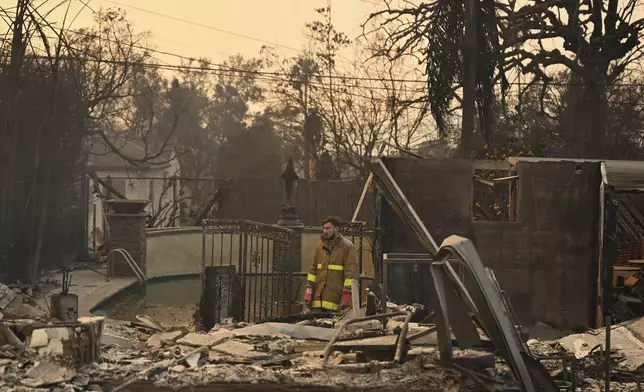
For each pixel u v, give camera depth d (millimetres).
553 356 8406
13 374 6320
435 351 6922
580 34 28953
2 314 8234
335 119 35062
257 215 30781
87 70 26359
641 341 9297
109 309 16688
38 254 17625
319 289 11203
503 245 13734
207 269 11406
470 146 26359
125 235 21438
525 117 30203
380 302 11148
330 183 30188
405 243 13961
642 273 14383
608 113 30438
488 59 27094
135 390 6227
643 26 29391
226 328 9141
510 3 27609
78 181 24656
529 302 13672
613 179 13375
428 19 27703
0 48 18000
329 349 6949
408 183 13953
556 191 13711
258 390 6238
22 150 19094
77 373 6520
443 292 6434
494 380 6387
